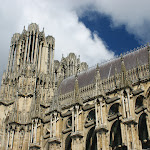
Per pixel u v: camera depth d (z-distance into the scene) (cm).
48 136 7100
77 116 6369
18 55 9188
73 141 6131
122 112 5681
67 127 7038
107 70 7788
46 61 9206
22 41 9438
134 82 6575
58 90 8750
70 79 8906
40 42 9400
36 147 6900
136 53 7544
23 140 7281
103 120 5844
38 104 7462
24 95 7894
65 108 7581
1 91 8600
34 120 7219
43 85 8575
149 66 6388
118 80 6975
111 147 6019
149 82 6372
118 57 8019
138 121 5906
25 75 8238
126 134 5262
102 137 5584
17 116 7488
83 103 7181
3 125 8012
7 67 9162
